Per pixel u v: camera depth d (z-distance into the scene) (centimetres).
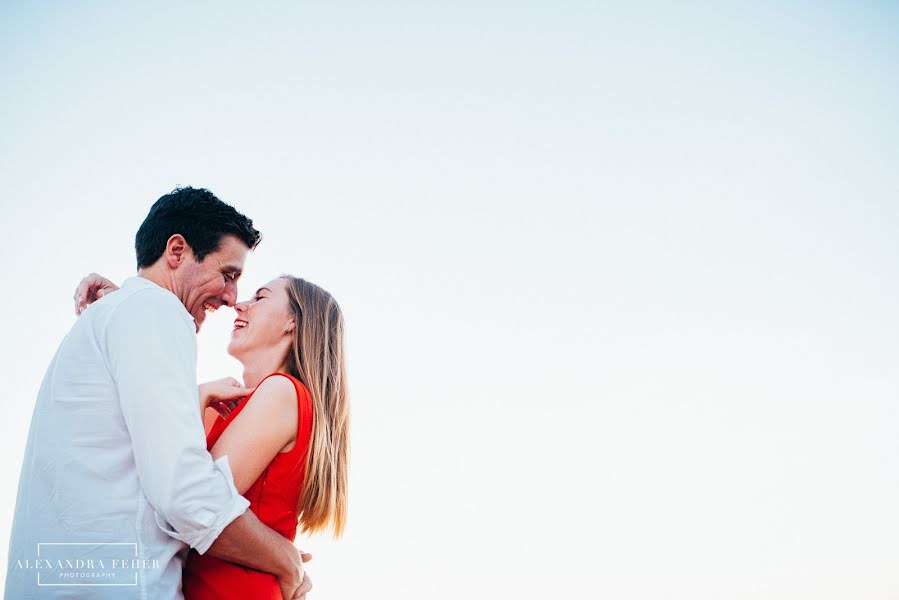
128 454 154
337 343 216
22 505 158
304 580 181
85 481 151
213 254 194
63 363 161
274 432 180
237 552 159
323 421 198
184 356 158
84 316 167
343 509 206
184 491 146
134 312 157
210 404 192
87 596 147
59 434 155
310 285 222
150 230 193
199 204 193
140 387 149
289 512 184
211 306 200
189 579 169
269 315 212
